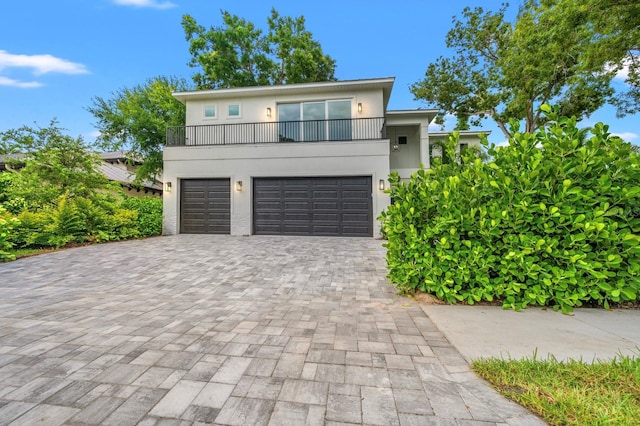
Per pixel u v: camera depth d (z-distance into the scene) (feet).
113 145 57.21
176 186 38.83
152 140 58.95
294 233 36.94
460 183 12.80
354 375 7.06
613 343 8.47
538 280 11.44
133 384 6.64
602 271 11.07
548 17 31.53
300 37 64.13
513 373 6.88
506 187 11.95
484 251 11.93
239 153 37.76
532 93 44.52
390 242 14.05
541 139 12.56
